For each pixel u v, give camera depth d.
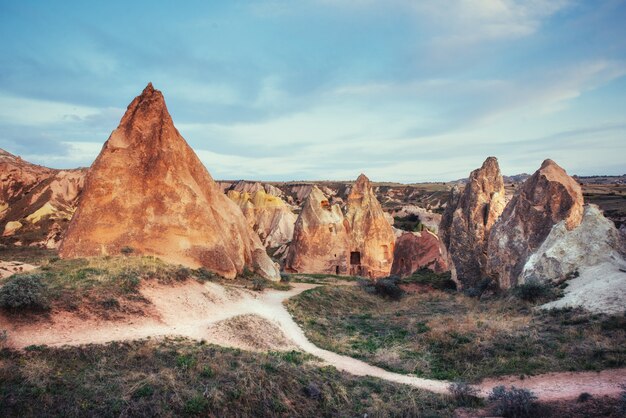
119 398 12.83
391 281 43.09
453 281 45.25
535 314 25.73
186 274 25.25
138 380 13.86
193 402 13.27
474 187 46.03
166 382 13.92
